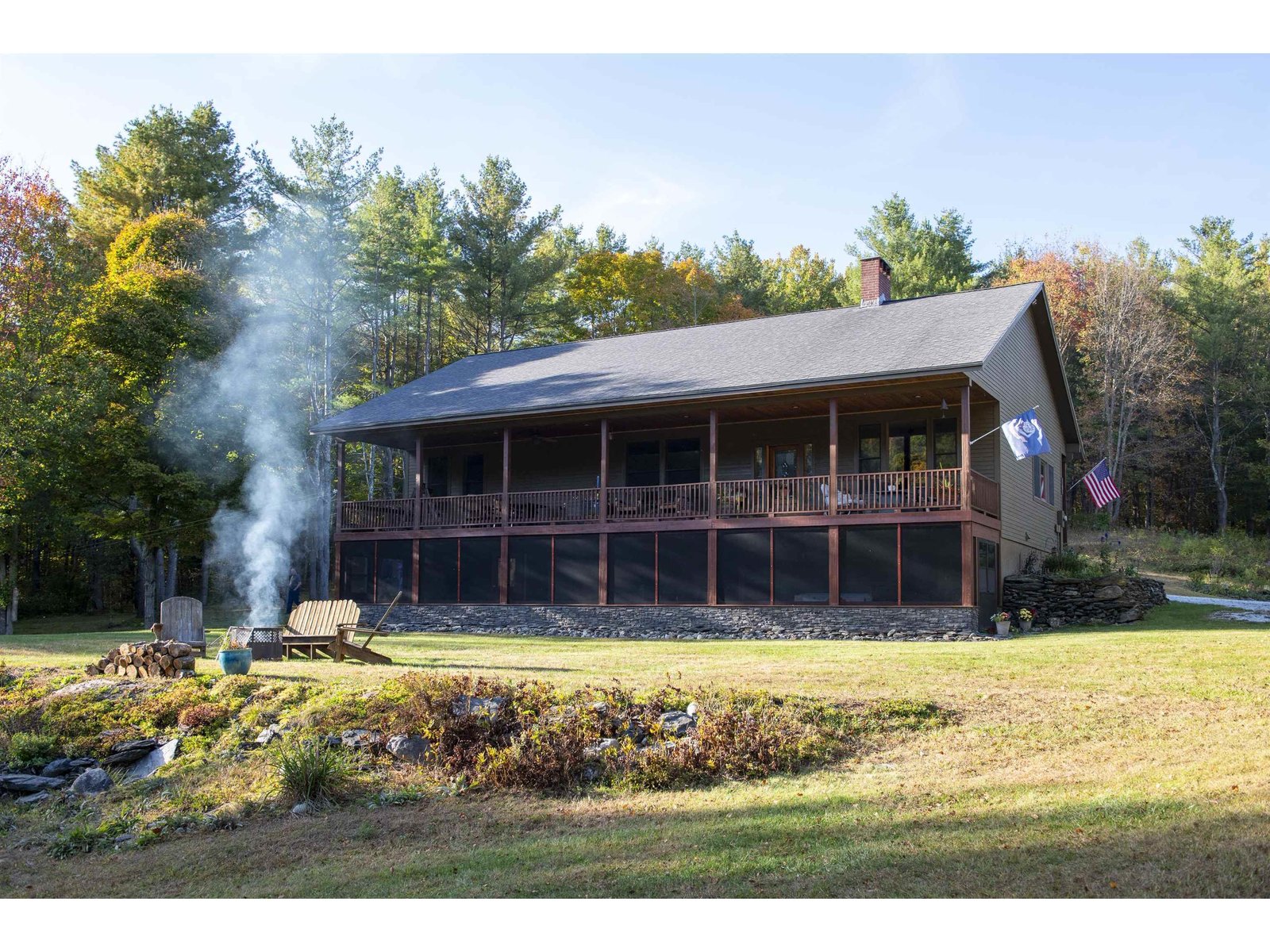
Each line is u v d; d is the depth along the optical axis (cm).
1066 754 952
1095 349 4569
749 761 1008
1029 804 795
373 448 4488
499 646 1966
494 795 994
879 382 2095
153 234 3525
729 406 2350
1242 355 4841
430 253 4259
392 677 1337
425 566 2697
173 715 1303
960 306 2469
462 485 3022
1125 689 1202
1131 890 615
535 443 2898
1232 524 5116
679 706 1166
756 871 700
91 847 947
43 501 3319
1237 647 1502
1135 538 4112
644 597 2383
